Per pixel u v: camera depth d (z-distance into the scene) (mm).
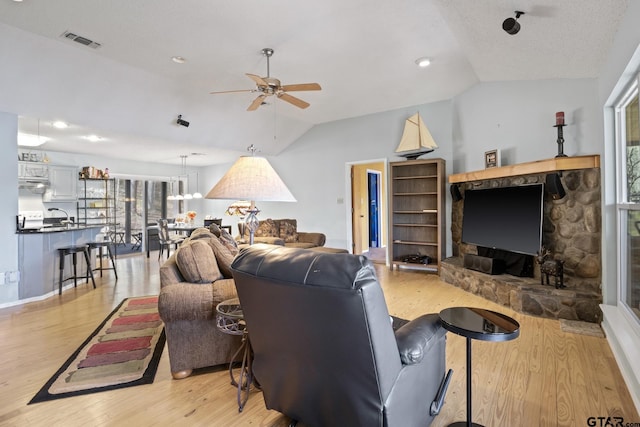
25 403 1961
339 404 1375
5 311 3697
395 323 2086
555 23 2500
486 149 4594
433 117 5602
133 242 8430
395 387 1309
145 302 4016
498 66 3758
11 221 3961
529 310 3355
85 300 4117
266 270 1360
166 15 2910
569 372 2256
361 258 1204
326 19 3023
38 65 3604
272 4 2771
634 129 2598
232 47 3535
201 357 2275
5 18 2961
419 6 2869
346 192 6691
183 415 1852
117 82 4242
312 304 1236
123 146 6395
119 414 1858
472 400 1963
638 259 2494
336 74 4348
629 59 2137
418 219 5812
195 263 2281
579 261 3311
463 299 4020
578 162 3162
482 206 4402
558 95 3705
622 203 2752
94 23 3049
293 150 7426
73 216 7117
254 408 1917
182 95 4918
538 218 3492
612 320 2551
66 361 2492
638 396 1838
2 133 3908
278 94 3697
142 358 2537
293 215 7469
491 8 2539
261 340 1556
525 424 1736
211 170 9555
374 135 6262
